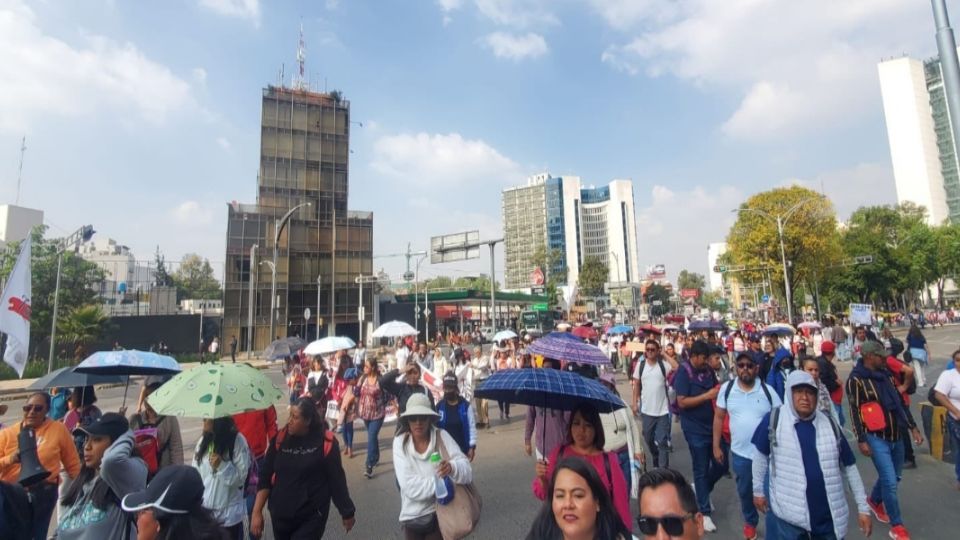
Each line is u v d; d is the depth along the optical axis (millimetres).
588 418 3715
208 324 47062
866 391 5395
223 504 3955
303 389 11055
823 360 7875
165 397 3947
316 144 54312
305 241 52531
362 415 8273
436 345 14445
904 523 5500
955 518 5598
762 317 64188
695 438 5723
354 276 54594
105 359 5480
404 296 65500
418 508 3957
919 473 7203
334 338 10734
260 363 35594
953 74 6375
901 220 65250
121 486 3311
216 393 3910
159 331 42969
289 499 3889
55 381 5719
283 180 52344
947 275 71875
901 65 113688
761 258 44344
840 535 3586
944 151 110125
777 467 3838
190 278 89625
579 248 140625
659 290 108500
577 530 2295
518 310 78000
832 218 42656
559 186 144375
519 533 5539
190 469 2459
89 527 3264
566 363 6707
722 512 6008
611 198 144750
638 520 2279
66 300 32594
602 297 93438
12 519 3396
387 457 9422
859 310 24938
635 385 7457
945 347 29797
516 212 149000
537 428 4734
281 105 53188
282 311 49938
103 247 86125
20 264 9430
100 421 3748
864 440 5375
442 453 3975
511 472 8023
